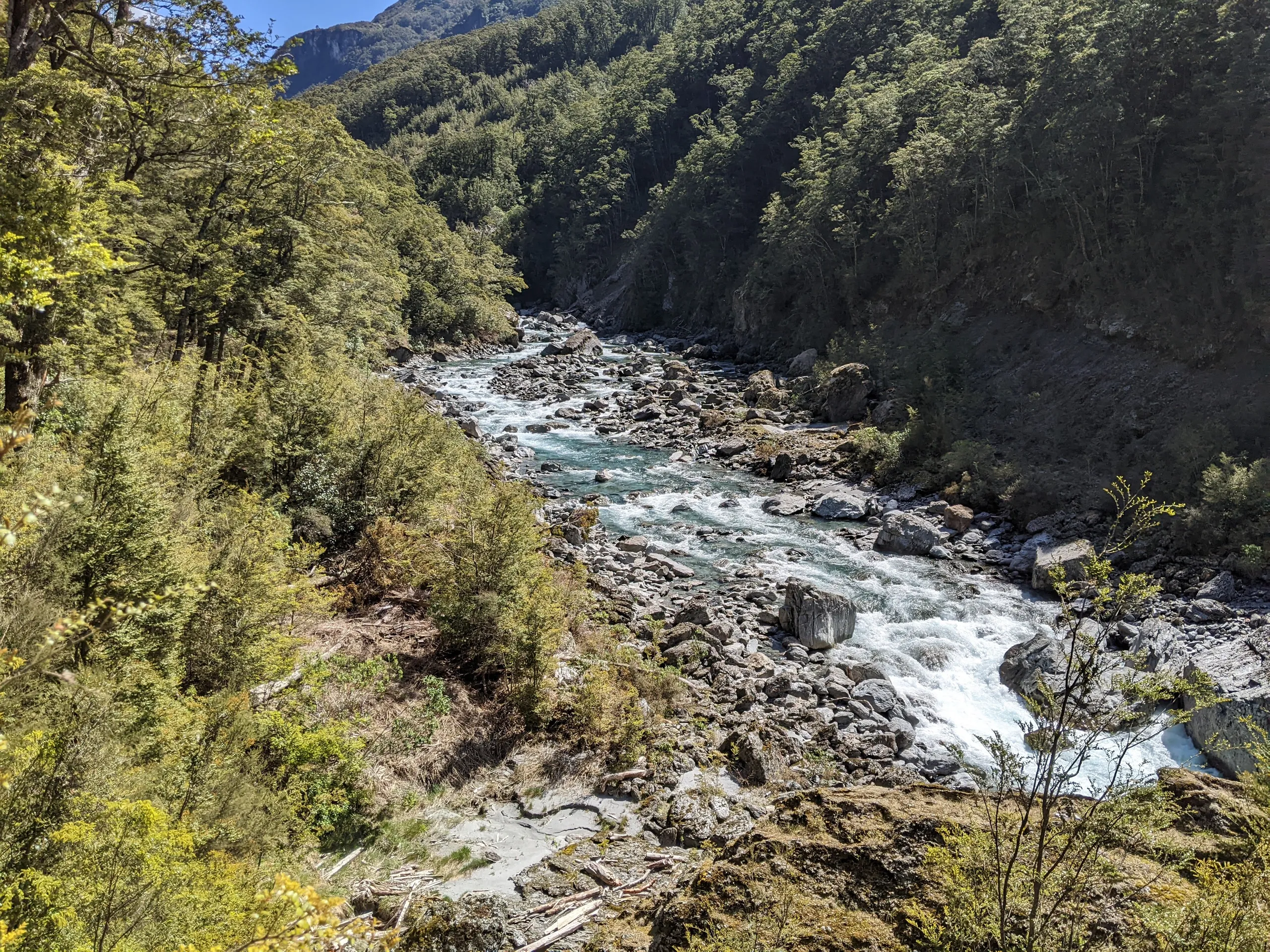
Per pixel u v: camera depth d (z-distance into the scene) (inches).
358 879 372.5
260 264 1165.7
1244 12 1373.0
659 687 592.1
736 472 1429.6
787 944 202.2
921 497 1244.5
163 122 709.9
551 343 3080.7
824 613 743.7
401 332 2496.3
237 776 331.0
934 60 2490.2
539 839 424.8
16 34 585.6
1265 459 960.3
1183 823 212.7
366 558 663.8
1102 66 1504.7
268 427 713.6
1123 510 189.9
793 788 492.1
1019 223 1771.7
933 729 612.4
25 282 364.5
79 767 255.1
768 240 2662.4
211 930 223.1
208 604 426.9
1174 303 1363.2
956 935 182.2
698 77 4488.2
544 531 741.9
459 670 559.5
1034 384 1498.5
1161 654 708.0
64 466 377.4
